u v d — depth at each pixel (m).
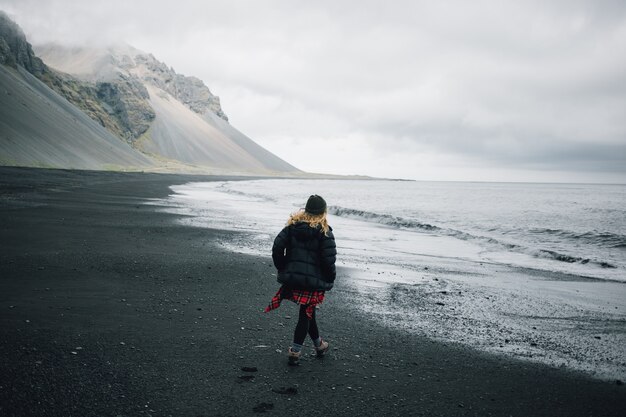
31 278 6.96
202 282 7.58
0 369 3.74
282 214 24.05
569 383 4.29
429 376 4.29
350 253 12.27
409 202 51.22
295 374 4.14
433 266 10.77
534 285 9.02
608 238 19.03
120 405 3.34
